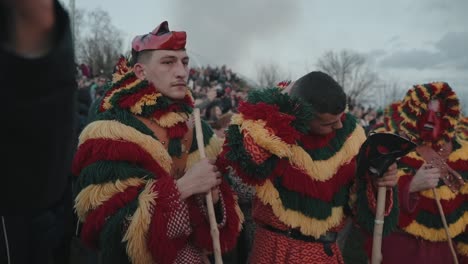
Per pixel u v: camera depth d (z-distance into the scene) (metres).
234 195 2.05
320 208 1.91
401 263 2.62
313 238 1.97
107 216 1.67
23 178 0.70
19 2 0.59
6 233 1.48
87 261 3.29
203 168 1.77
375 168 1.89
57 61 0.62
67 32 0.64
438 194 2.62
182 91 1.92
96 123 1.81
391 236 2.65
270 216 1.98
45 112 0.65
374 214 2.02
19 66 0.59
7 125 0.64
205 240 1.87
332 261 2.01
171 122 1.90
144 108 1.87
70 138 0.75
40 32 0.61
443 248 2.66
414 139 2.69
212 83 18.44
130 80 1.94
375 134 1.84
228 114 3.65
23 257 1.57
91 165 1.71
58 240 2.38
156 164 1.83
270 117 1.75
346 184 2.04
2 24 0.60
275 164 1.80
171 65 1.91
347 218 2.16
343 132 2.06
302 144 1.95
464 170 2.70
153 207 1.67
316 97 1.83
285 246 1.95
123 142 1.76
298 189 1.89
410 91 2.79
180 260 1.84
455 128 2.79
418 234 2.58
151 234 1.64
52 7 0.62
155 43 1.89
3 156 0.67
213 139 2.14
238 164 1.77
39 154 0.69
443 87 2.70
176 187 1.71
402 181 2.58
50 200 0.78
